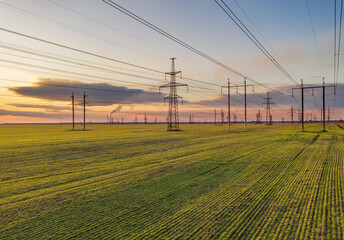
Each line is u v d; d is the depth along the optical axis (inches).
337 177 577.6
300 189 485.1
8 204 419.5
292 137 1809.8
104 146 1284.4
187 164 765.9
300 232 303.6
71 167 741.3
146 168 713.0
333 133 2276.1
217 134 2246.6
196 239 290.0
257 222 334.6
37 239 295.9
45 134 2393.0
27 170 701.9
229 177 596.1
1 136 2087.8
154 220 346.6
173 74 2928.2
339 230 307.6
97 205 411.2
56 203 423.2
